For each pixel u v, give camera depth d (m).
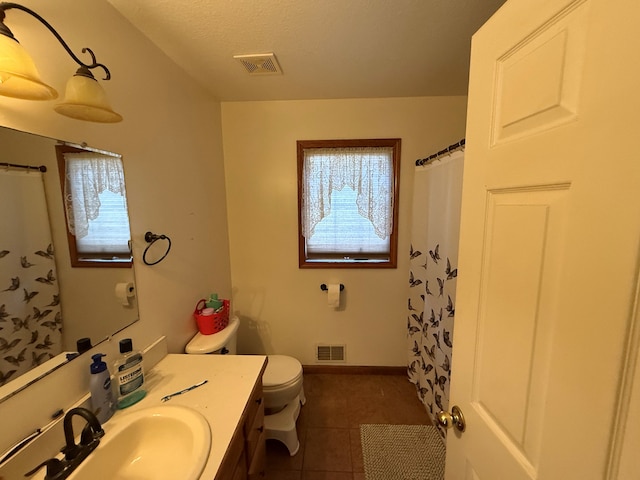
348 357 2.33
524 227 0.52
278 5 1.07
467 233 0.71
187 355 1.33
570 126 0.42
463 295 0.74
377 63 1.52
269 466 1.53
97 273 0.97
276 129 2.06
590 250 0.39
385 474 1.49
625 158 0.34
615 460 0.37
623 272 0.35
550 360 0.46
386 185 2.09
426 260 1.91
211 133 1.89
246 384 1.10
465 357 0.73
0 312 0.68
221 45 1.33
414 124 2.01
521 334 0.53
